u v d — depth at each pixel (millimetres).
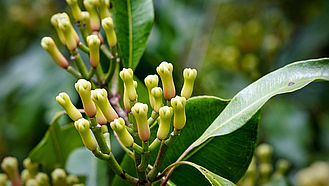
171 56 604
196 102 351
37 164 427
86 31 363
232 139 352
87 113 298
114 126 298
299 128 763
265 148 461
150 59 473
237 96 332
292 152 750
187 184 358
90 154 440
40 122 690
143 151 304
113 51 355
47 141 420
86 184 431
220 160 355
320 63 314
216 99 349
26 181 423
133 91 309
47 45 353
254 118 347
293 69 319
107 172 445
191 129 355
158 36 613
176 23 717
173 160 357
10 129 729
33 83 718
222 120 331
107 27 348
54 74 704
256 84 329
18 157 712
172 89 308
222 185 301
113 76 367
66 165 433
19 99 725
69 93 673
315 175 674
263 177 461
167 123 301
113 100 364
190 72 314
